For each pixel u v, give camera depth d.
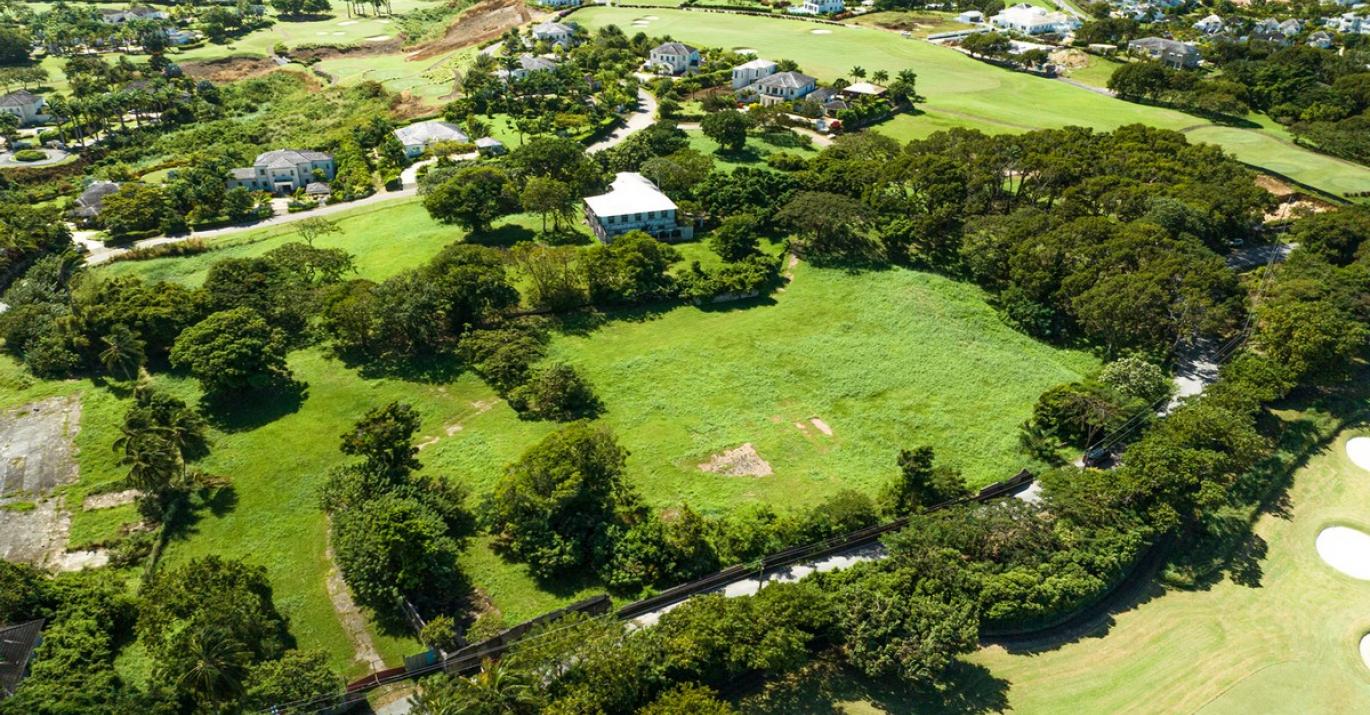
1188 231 126.62
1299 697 66.31
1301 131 191.62
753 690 64.50
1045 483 82.62
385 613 69.94
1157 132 164.00
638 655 60.56
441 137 182.88
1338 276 115.06
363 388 101.31
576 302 118.69
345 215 152.25
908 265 134.88
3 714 55.06
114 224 140.88
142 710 56.53
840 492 82.75
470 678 62.94
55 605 66.69
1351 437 98.88
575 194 148.88
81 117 192.62
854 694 64.56
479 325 112.44
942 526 75.25
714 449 91.44
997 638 70.25
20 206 145.50
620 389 101.62
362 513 75.62
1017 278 121.94
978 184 140.00
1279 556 80.88
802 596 65.38
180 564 74.88
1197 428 86.06
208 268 131.00
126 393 100.56
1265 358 104.69
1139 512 80.25
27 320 108.62
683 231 141.12
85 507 82.12
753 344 111.69
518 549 75.56
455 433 93.44
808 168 155.50
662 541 74.25
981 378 106.06
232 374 95.31
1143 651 69.69
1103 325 110.38
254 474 86.31
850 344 112.19
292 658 61.12
